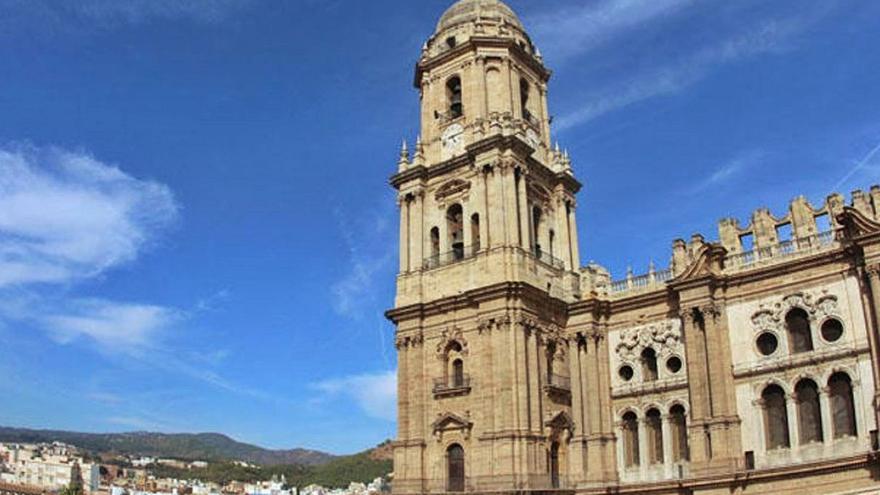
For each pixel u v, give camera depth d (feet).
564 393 206.18
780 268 184.14
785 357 180.14
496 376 193.47
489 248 206.08
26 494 554.87
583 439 204.23
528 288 198.80
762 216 192.85
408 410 208.44
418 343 211.20
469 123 223.71
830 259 177.88
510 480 184.14
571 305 214.07
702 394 187.32
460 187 218.59
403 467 204.33
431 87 237.66
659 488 188.96
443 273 215.10
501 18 236.63
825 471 165.78
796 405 177.17
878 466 159.63
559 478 197.06
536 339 201.26
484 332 198.29
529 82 238.89
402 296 220.23
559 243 227.20
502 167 210.79
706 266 192.34
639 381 203.92
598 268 220.02
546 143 238.48
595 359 209.46
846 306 174.40
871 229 169.58
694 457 184.85
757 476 173.37
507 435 187.42
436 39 242.37
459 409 199.41
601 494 196.34
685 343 193.47
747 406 182.70
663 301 204.23
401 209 228.63
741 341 187.21
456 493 189.26
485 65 228.63
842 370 171.63
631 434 203.41
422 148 232.12
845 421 170.81
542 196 227.61
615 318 212.43
